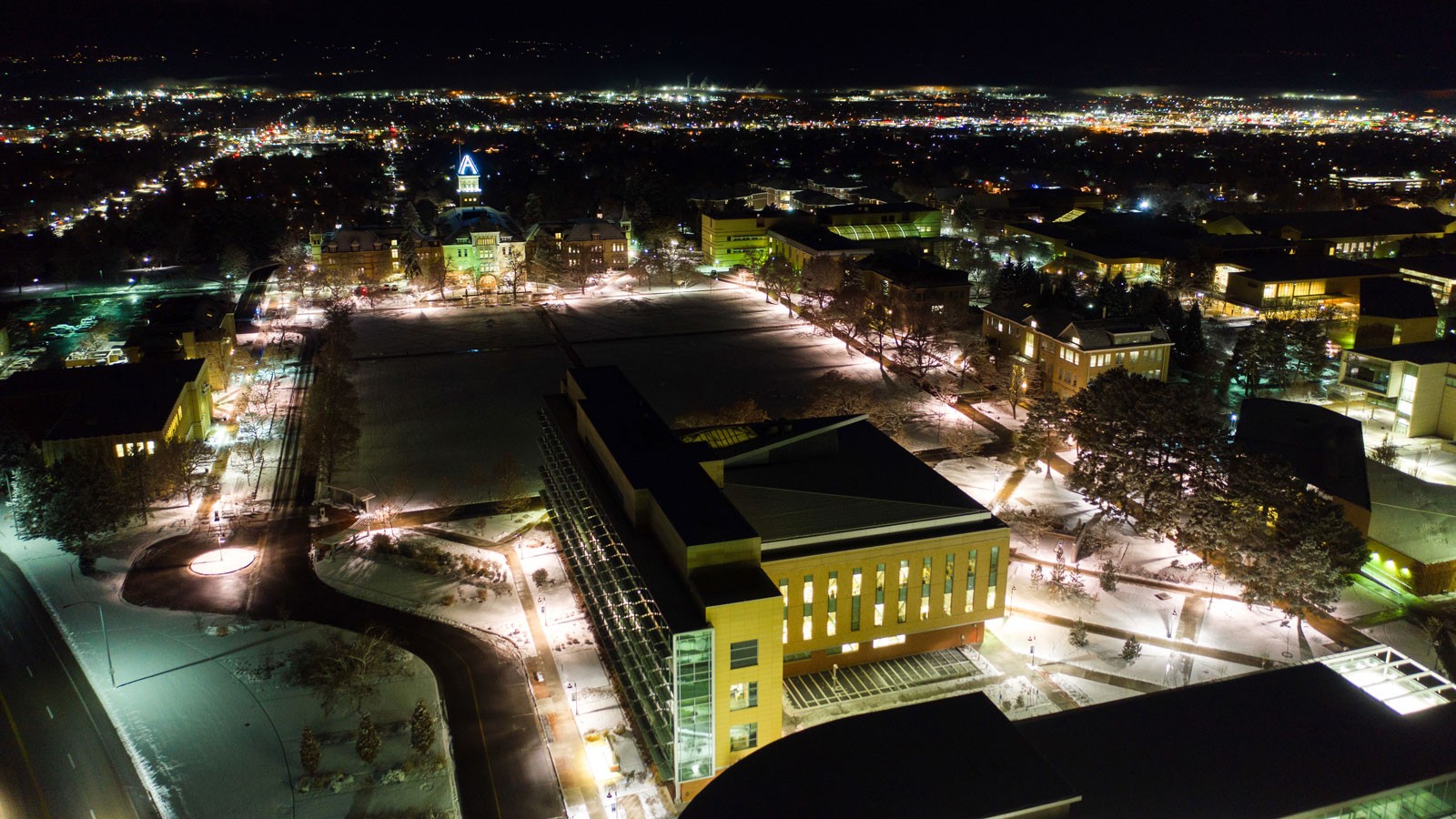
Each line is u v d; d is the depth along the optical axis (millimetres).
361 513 145500
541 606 118875
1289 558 108000
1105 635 111875
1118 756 75688
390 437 179125
